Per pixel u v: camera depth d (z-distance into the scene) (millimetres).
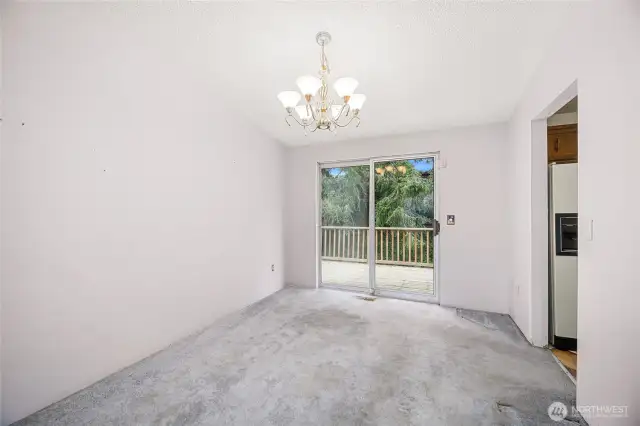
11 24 1562
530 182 2428
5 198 1538
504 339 2539
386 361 2170
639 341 1142
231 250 3277
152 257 2359
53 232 1732
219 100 3068
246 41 2164
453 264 3447
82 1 1791
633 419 1161
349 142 4086
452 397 1737
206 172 2920
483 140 3328
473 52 2125
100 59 1973
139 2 1802
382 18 1857
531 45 1979
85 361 1886
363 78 2525
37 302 1663
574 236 2334
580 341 1546
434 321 2971
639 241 1140
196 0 1781
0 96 1505
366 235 4117
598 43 1383
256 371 2049
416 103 2928
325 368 2080
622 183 1226
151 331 2338
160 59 2383
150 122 2336
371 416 1578
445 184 3498
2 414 1522
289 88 2852
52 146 1728
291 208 4461
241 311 3318
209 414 1611
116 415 1608
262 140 3854
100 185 1981
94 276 1946
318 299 3750
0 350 1521
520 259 2729
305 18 1903
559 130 2760
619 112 1237
